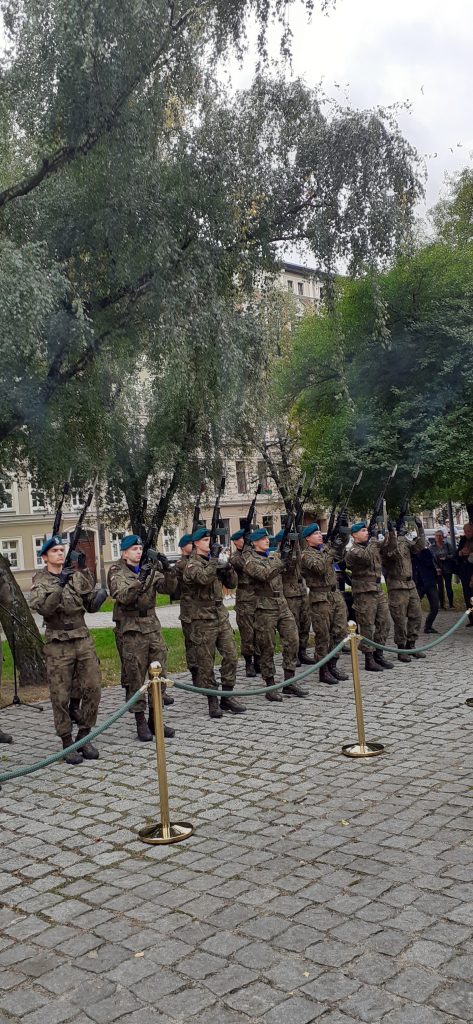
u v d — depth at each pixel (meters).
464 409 13.91
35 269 10.44
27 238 12.02
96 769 7.47
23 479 15.48
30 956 4.13
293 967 3.83
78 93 11.01
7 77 11.27
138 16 10.83
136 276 12.11
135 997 3.69
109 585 8.75
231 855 5.23
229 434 17.55
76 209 11.94
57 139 11.64
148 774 7.20
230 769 7.16
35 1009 3.65
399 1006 3.49
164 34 11.39
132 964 3.97
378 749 7.36
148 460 18.34
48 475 13.45
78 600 7.93
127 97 11.43
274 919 4.31
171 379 13.46
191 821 5.92
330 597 10.93
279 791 6.45
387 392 15.45
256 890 4.68
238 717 9.24
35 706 10.65
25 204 11.95
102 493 19.58
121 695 11.09
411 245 13.69
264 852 5.23
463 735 7.75
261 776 6.89
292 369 17.12
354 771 6.83
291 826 5.66
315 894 4.57
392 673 11.23
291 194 13.04
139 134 11.64
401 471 14.66
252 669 11.50
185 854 5.31
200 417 16.73
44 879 5.09
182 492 19.69
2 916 4.61
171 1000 3.64
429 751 7.27
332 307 13.96
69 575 7.84
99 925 4.41
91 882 4.99
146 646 8.59
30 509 40.88
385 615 11.62
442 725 8.19
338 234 13.02
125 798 6.57
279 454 23.17
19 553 40.62
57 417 12.41
